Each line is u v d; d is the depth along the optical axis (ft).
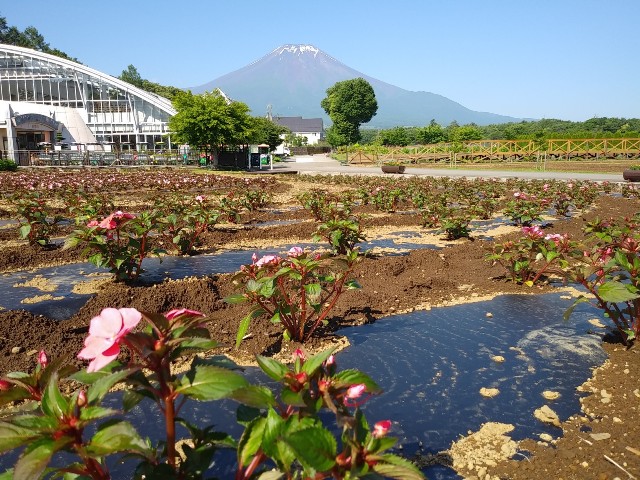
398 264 25.12
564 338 16.30
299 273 13.67
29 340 15.53
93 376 5.81
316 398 6.09
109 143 150.00
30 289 21.88
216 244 31.91
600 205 52.49
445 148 174.81
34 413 5.89
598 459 9.71
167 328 5.92
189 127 116.57
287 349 15.25
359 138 352.08
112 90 168.76
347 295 20.17
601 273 14.88
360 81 337.72
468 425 11.30
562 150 163.53
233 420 11.43
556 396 12.43
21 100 169.27
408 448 10.42
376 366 14.37
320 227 24.68
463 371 14.02
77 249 28.53
